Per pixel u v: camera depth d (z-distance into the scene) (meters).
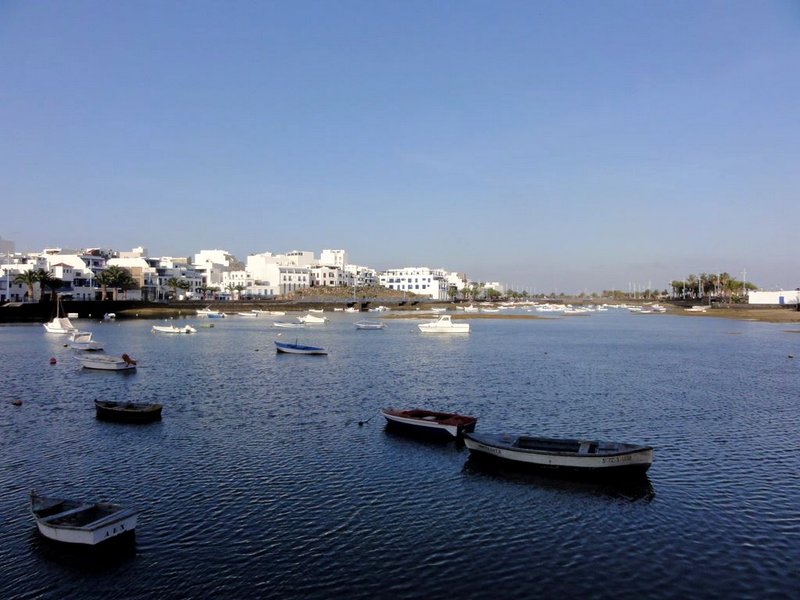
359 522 25.62
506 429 40.91
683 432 40.09
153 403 48.72
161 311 198.38
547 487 29.72
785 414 45.66
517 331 139.88
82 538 22.78
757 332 134.88
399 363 76.31
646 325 164.38
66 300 179.12
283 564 22.09
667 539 24.08
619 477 30.72
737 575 21.33
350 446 36.69
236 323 162.88
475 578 21.19
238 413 45.69
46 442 37.50
